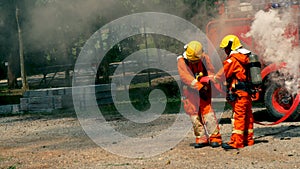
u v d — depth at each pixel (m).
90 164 8.81
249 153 8.84
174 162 8.50
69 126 14.24
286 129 11.27
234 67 9.29
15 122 16.34
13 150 10.92
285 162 8.05
